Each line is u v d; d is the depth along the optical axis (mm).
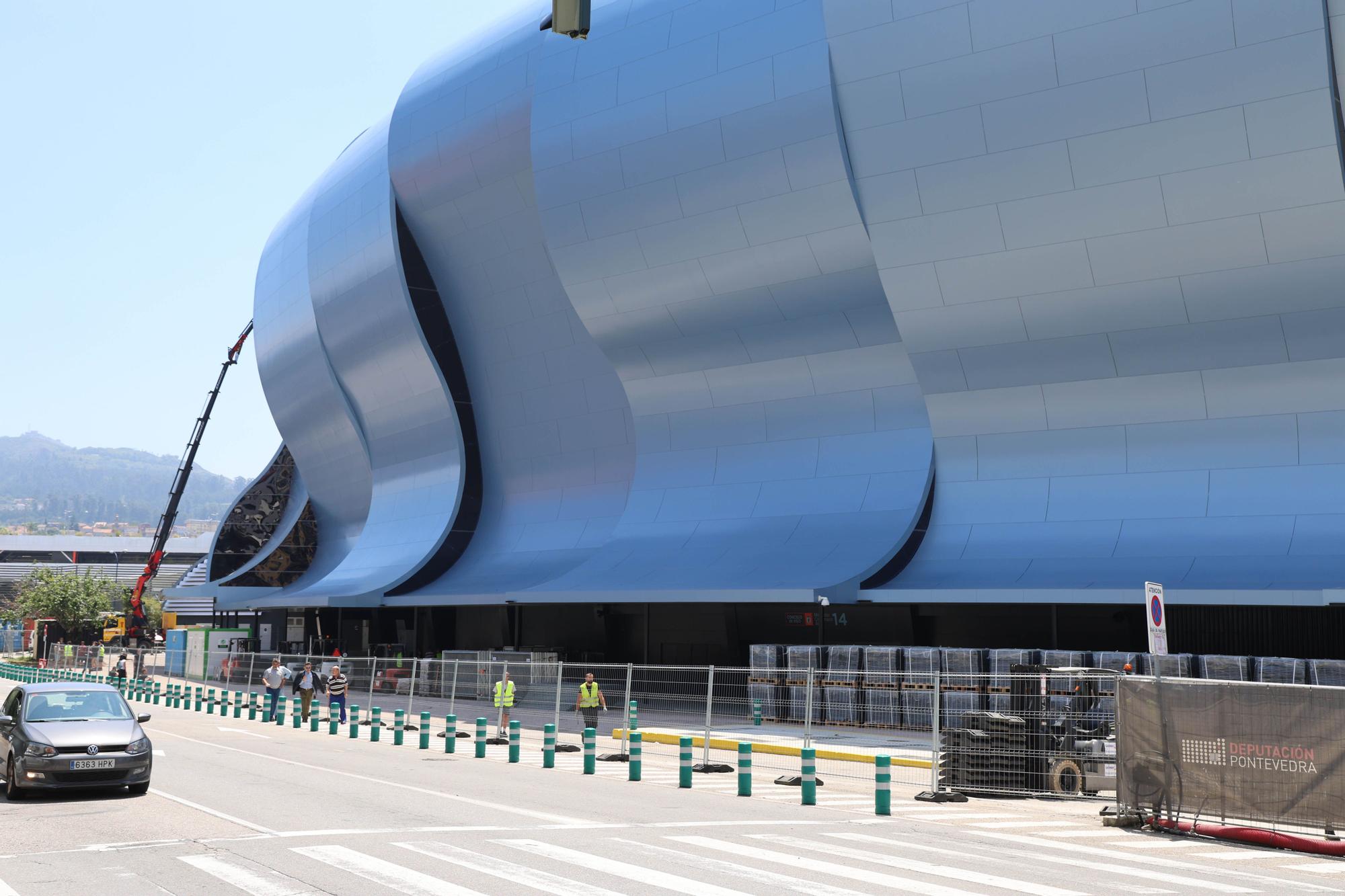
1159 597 16828
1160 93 28156
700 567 36688
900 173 31922
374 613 54469
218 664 58688
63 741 16141
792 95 33031
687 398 40031
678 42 36188
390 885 10234
